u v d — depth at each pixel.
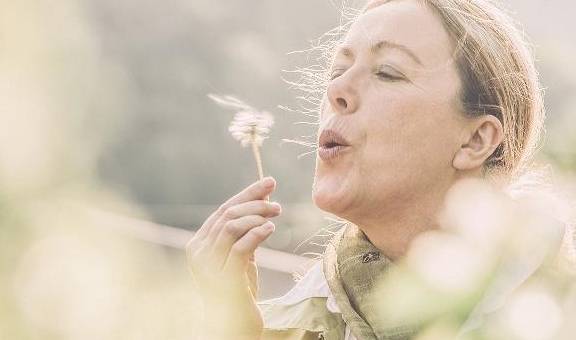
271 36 16.38
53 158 2.75
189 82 20.08
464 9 1.59
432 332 1.31
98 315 2.11
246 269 1.61
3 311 2.17
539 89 1.68
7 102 2.56
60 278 2.21
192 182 19.97
